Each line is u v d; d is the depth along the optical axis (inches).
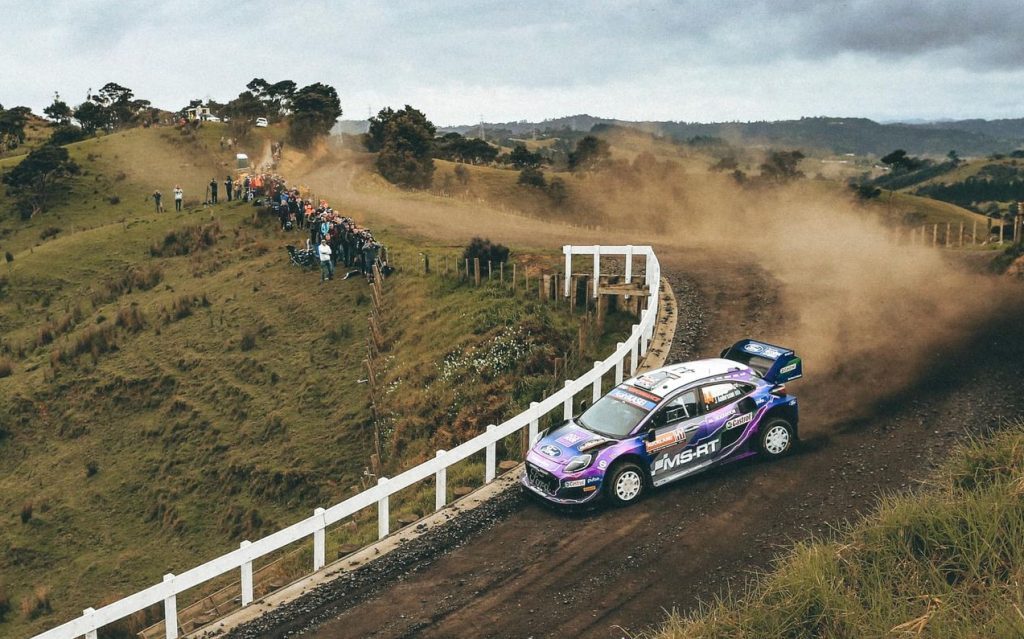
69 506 1007.6
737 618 301.7
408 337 1060.5
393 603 402.6
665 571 385.4
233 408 1113.4
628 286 887.1
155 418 1157.1
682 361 689.0
